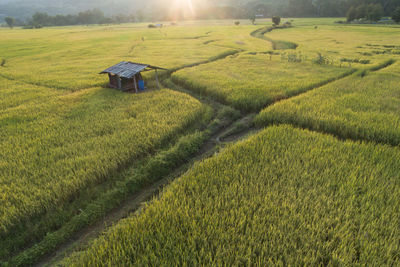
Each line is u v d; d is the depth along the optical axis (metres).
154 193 7.88
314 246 4.87
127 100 15.97
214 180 7.13
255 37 65.31
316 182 6.82
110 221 6.76
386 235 5.12
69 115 13.29
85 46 50.06
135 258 4.80
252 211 5.87
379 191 6.41
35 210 6.49
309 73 22.67
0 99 17.00
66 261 5.34
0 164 8.30
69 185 7.23
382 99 13.98
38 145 9.73
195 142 10.65
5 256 5.63
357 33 59.66
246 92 16.56
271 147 9.03
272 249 4.84
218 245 4.97
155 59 32.75
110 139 10.09
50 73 26.25
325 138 9.67
